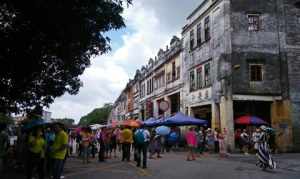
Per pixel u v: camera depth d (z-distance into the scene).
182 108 38.94
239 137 28.91
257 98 29.95
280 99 30.25
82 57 18.47
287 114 30.08
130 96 70.50
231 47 30.14
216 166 19.30
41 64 15.19
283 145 29.72
